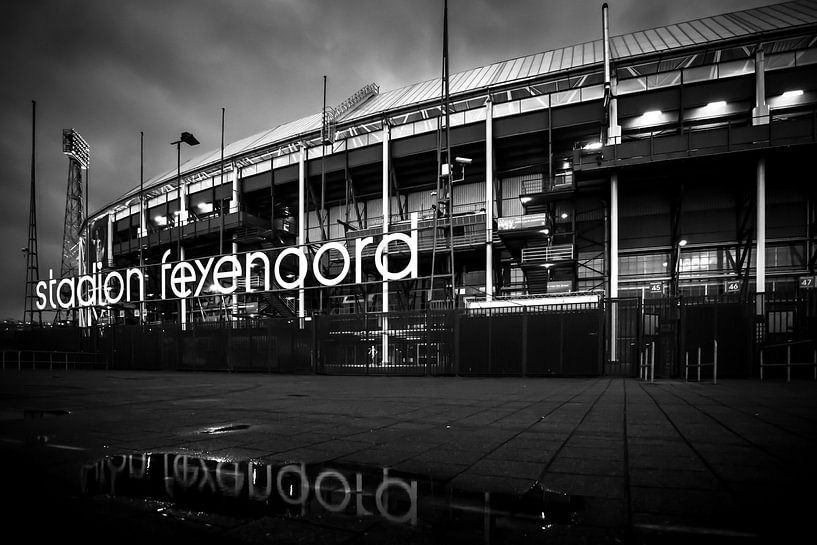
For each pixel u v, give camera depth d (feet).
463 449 14.32
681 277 104.22
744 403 27.22
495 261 119.65
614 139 97.76
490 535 7.18
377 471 11.55
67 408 27.27
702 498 9.02
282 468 11.92
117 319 152.76
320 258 94.63
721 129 87.25
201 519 8.14
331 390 42.45
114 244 183.83
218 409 26.45
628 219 108.58
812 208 96.48
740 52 98.89
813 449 13.93
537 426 19.04
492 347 66.44
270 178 134.21
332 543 6.92
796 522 7.63
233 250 136.15
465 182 125.49
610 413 23.02
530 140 109.50
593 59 113.91
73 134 215.92
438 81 152.97
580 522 7.72
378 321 73.51
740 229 98.99
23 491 9.96
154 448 14.78
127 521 8.04
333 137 122.62
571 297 87.45
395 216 131.44
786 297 54.65
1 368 108.99
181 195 153.28
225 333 87.20
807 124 82.94
